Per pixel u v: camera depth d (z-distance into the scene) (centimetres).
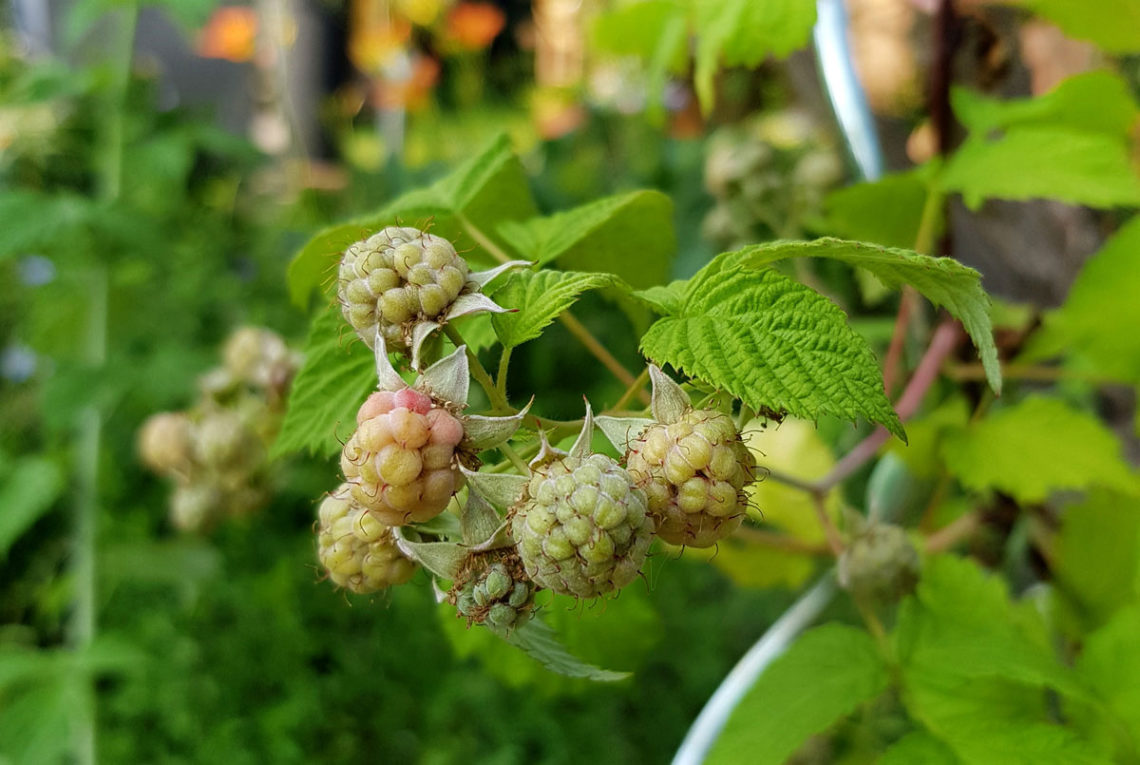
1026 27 26
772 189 32
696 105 53
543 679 22
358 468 13
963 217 28
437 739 41
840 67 25
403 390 13
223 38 58
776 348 13
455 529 14
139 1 42
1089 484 21
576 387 49
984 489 23
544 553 13
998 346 23
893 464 24
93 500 40
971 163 21
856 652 18
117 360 40
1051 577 21
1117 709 17
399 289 14
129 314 46
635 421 14
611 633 21
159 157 42
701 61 21
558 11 71
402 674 43
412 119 69
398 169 61
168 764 38
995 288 30
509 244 19
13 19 57
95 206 37
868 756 24
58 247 41
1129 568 20
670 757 41
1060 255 27
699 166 54
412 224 19
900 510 24
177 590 45
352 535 15
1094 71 22
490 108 76
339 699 41
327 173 60
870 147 25
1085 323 22
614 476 13
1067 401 29
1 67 47
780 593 44
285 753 38
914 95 27
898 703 24
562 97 64
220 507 30
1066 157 20
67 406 38
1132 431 27
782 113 41
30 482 37
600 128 64
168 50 70
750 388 13
